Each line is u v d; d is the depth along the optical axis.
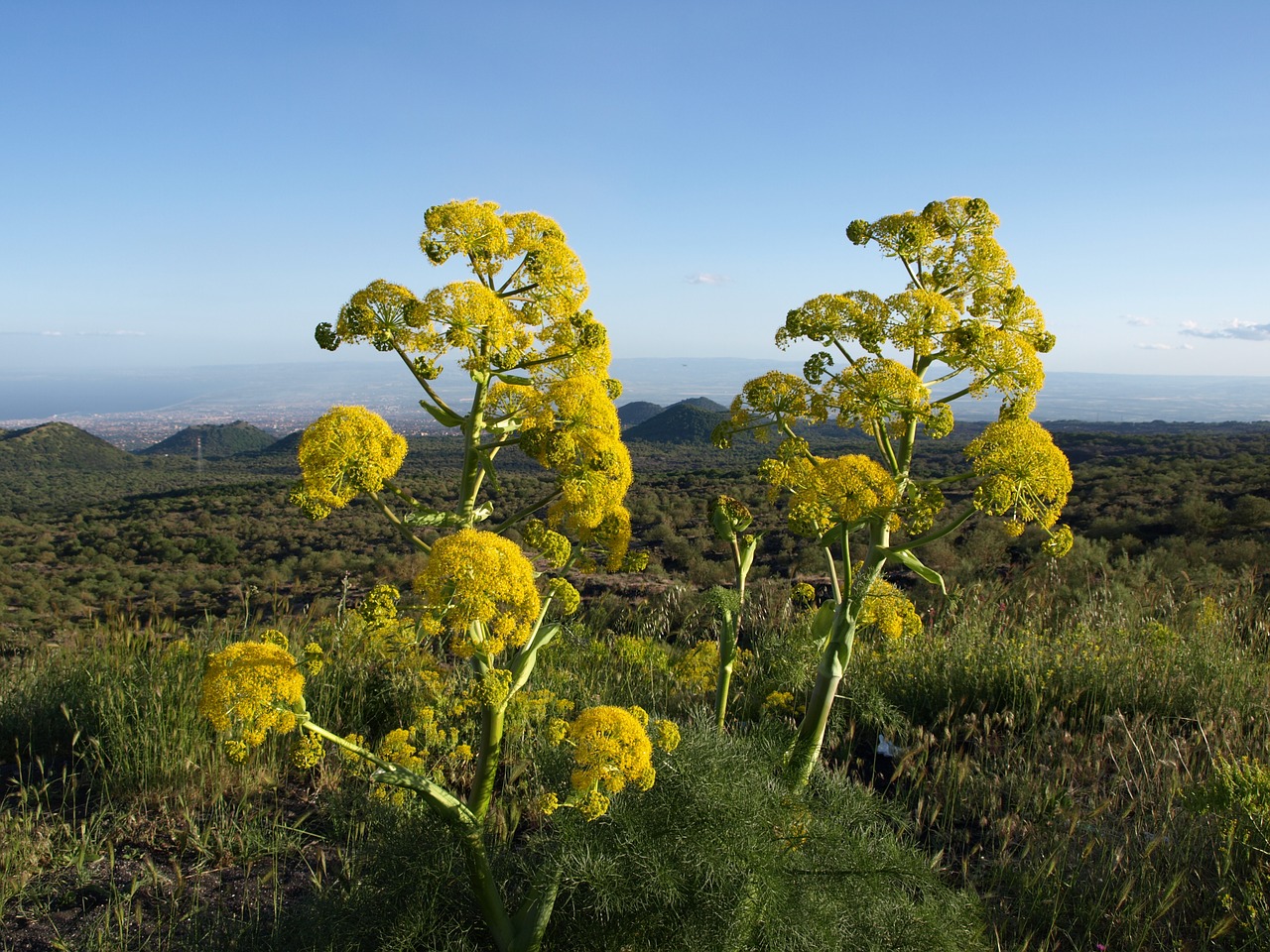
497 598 2.84
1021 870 4.15
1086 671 6.61
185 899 3.94
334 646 6.70
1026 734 5.66
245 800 4.77
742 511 5.00
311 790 5.10
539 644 3.20
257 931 3.57
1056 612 9.34
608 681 6.45
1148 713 6.12
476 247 3.34
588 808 3.05
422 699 5.14
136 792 4.92
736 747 3.89
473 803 3.17
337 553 29.50
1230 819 4.09
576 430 3.16
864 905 3.21
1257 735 5.66
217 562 33.50
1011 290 4.19
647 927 3.11
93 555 37.66
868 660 7.04
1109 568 12.98
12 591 28.30
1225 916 3.72
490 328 3.13
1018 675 6.52
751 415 4.29
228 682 2.79
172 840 4.51
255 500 53.59
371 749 5.21
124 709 5.58
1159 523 20.05
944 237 4.32
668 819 3.35
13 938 3.64
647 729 3.73
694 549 19.16
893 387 3.82
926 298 3.92
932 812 4.82
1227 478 26.47
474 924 3.36
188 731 5.30
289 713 2.80
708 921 3.09
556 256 3.30
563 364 3.38
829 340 4.11
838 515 3.84
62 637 8.16
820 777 4.19
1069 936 3.69
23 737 5.74
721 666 4.81
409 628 3.34
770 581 12.93
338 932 3.27
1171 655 6.82
